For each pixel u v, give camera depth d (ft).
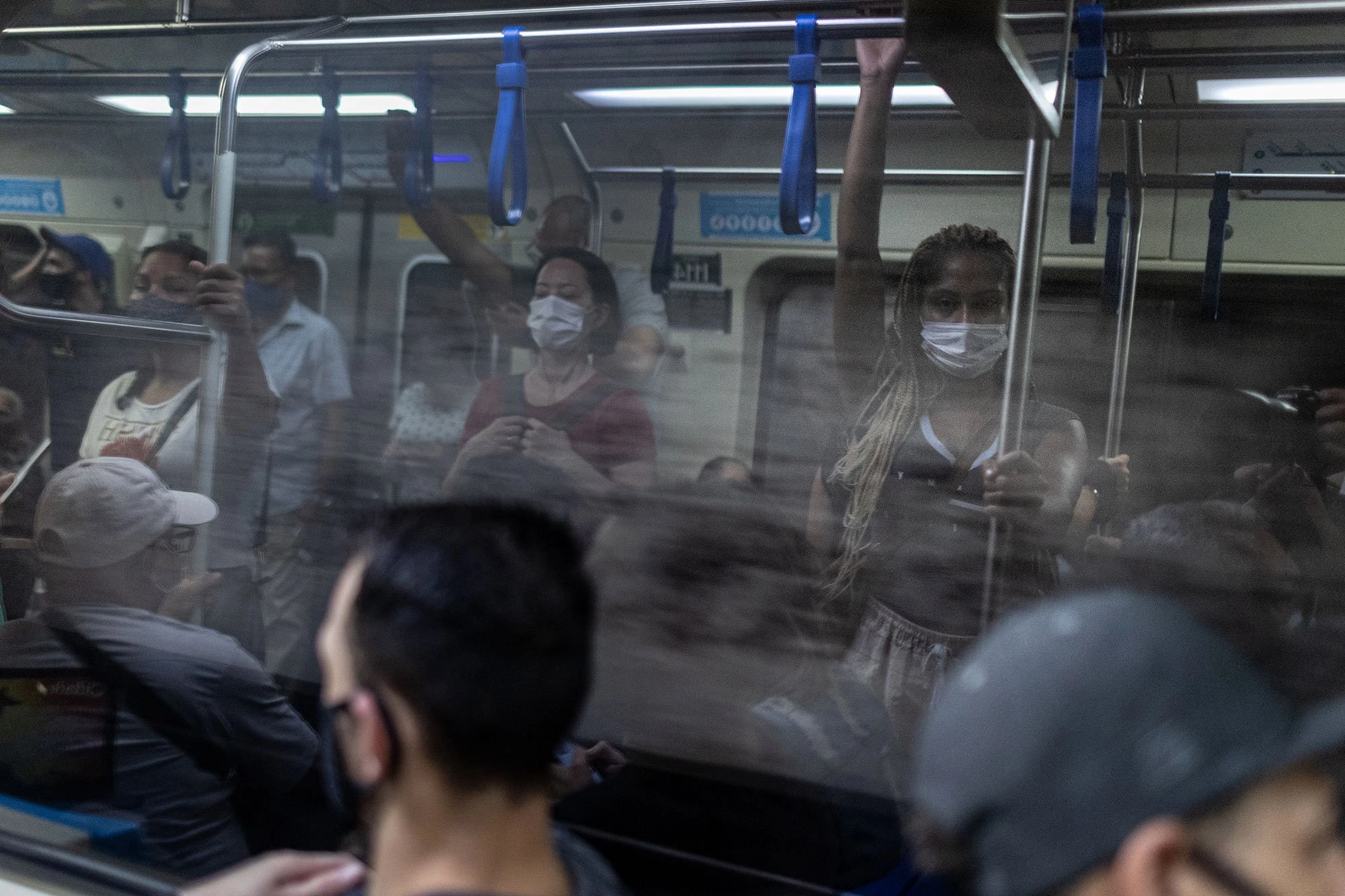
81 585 5.59
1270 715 1.95
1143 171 6.53
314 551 6.63
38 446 6.75
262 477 6.93
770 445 5.62
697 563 4.39
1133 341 5.16
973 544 4.52
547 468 6.13
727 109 9.36
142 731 5.06
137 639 5.26
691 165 9.44
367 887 3.41
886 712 4.40
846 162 6.12
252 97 10.03
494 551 2.89
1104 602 2.09
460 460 6.31
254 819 5.21
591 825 4.31
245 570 6.37
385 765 2.82
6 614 6.10
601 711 4.38
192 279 7.36
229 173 7.19
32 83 10.61
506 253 10.44
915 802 2.15
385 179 11.21
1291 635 3.47
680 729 4.23
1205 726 1.92
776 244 7.63
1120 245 6.43
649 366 7.30
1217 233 6.39
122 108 11.48
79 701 5.18
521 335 8.59
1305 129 6.35
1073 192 5.08
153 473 6.01
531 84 9.80
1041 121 4.37
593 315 7.39
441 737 2.75
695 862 4.16
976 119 4.45
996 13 3.32
